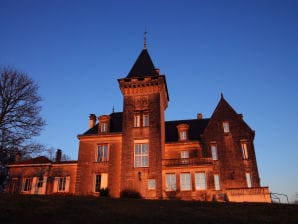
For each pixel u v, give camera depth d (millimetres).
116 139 35969
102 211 17641
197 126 41469
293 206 20969
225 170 35156
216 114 38969
